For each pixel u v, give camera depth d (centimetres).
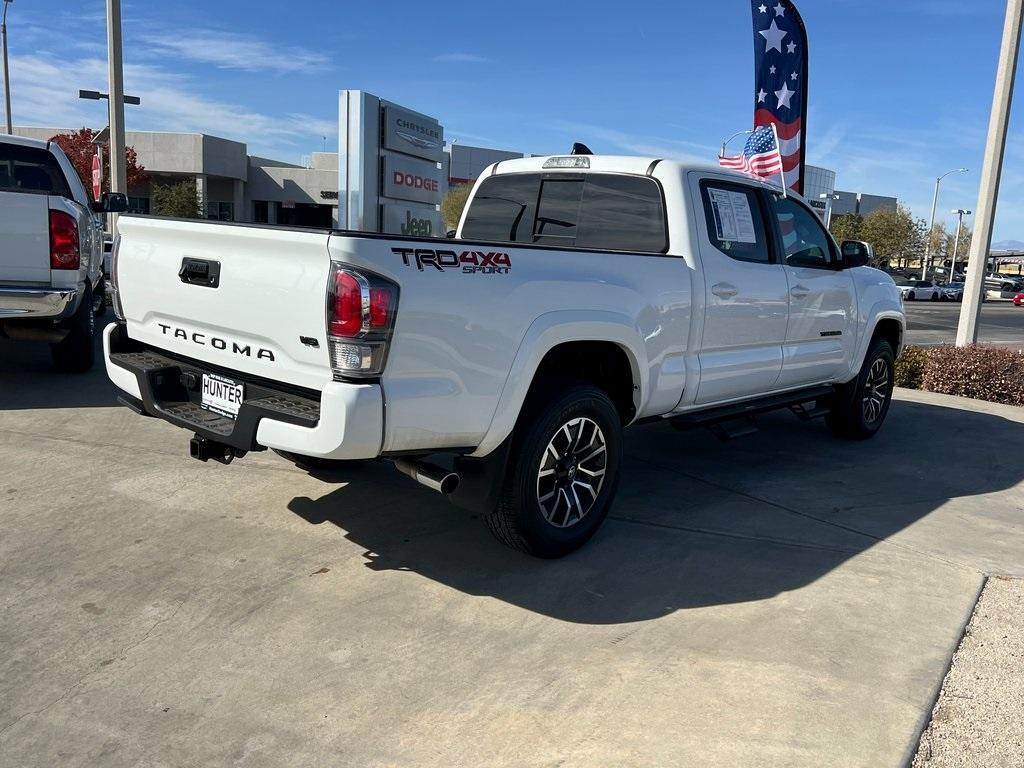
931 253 8538
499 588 365
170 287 378
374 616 335
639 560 401
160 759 245
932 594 371
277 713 269
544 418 368
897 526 463
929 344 2012
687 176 474
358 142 977
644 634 327
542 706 276
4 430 579
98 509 438
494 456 361
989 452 657
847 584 379
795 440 671
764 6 1006
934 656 315
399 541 413
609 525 448
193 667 294
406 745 254
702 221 472
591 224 497
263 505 454
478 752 252
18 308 666
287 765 244
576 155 509
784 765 248
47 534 403
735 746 256
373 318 300
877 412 689
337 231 302
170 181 4569
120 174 1305
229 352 355
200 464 518
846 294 604
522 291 352
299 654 304
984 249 1088
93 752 247
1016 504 518
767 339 525
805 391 597
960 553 424
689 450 620
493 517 377
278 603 343
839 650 318
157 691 279
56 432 578
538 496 376
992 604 363
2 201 650
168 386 390
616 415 409
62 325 723
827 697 284
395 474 516
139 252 398
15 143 764
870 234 6619
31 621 321
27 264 667
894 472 582
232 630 320
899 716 275
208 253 354
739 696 284
